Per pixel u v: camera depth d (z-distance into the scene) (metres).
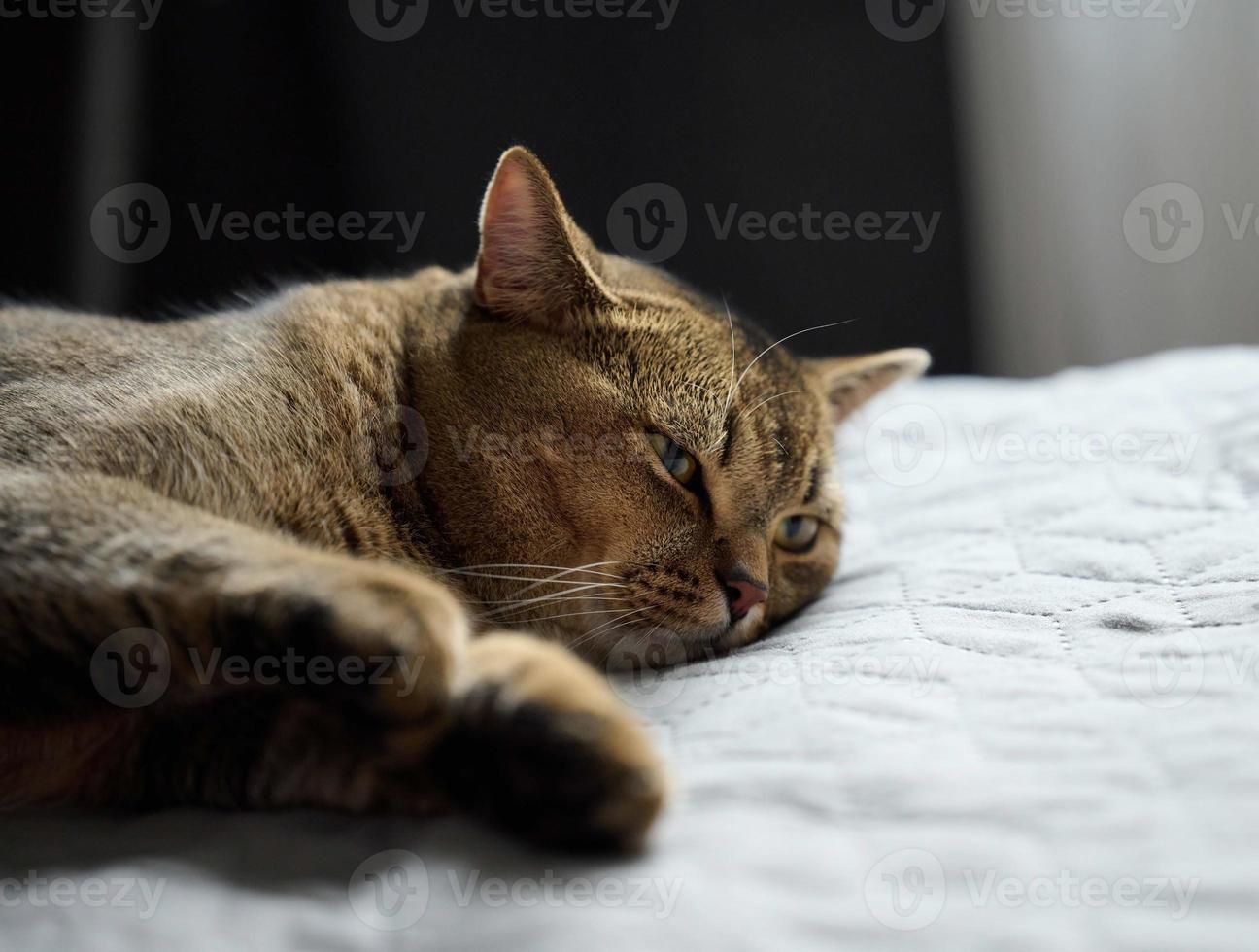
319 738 0.44
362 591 0.43
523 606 0.55
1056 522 0.58
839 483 0.63
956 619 0.50
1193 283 0.98
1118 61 0.97
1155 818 0.40
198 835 0.44
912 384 0.80
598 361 0.56
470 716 0.42
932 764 0.42
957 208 0.98
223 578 0.43
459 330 0.57
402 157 0.96
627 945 0.37
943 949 0.36
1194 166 0.97
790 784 0.42
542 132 0.96
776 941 0.37
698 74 0.96
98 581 0.44
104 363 0.53
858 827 0.40
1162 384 0.72
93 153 0.86
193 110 0.93
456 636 0.43
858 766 0.42
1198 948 0.35
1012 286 1.01
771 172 0.97
